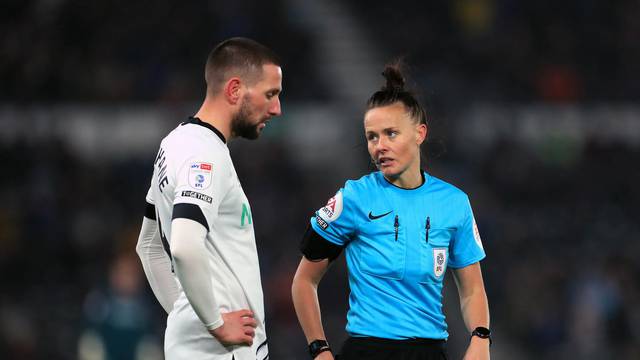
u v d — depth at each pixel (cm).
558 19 7519
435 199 1302
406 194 1297
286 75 6800
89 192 5588
